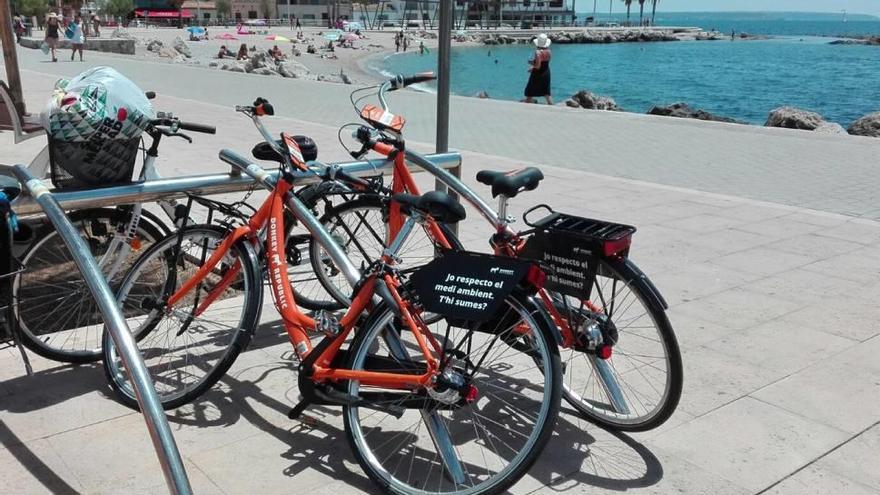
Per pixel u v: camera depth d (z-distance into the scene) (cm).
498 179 328
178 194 361
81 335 390
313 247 428
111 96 337
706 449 318
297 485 287
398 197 300
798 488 293
